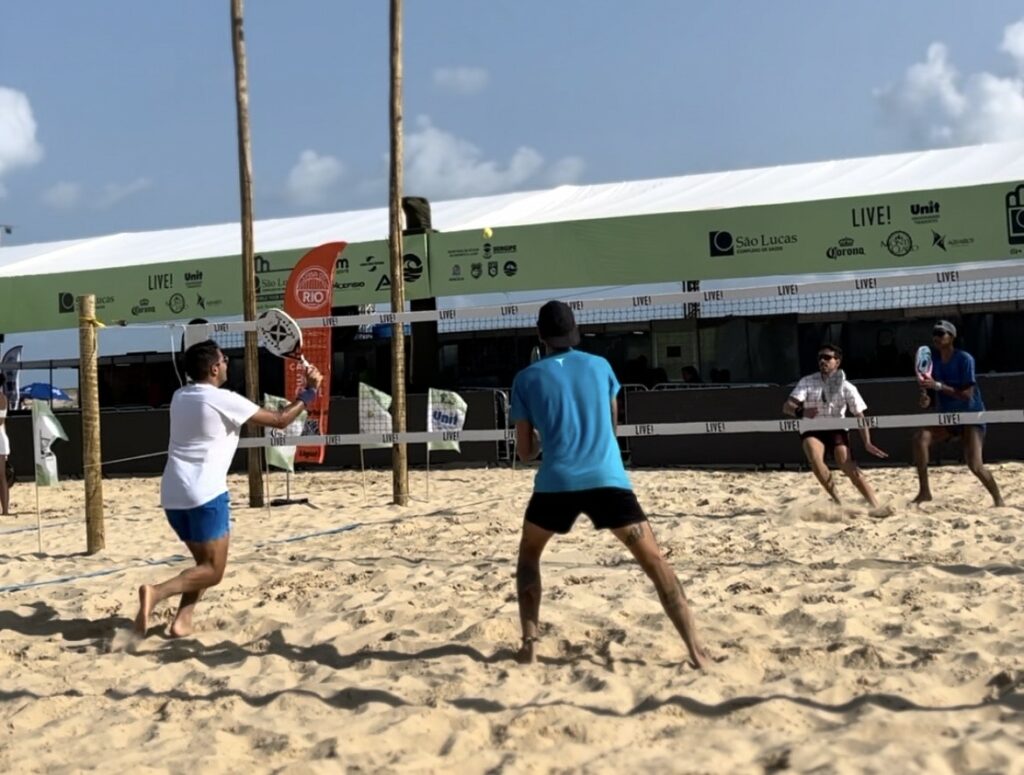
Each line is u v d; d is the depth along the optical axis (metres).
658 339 16.16
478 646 4.94
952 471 11.87
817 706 3.94
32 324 16.59
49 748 3.94
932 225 13.45
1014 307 15.07
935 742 3.52
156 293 16.16
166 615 5.90
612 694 4.15
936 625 4.98
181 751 3.81
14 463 16.38
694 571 6.39
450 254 14.96
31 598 6.59
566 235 14.58
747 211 14.04
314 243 16.50
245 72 11.08
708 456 13.52
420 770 3.50
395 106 10.63
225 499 5.43
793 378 15.65
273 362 17.55
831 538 7.41
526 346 16.98
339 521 9.70
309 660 4.94
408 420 15.03
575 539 7.73
